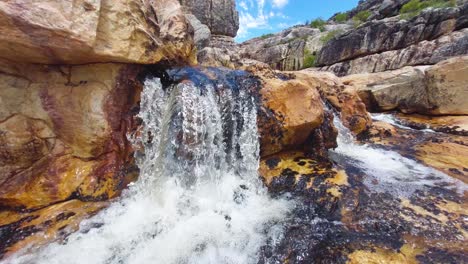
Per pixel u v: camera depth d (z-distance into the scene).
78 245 3.13
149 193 3.99
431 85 8.62
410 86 9.11
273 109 4.91
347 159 5.45
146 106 4.48
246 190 4.32
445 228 3.27
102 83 4.04
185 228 3.46
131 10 4.05
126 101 4.34
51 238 3.21
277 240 3.26
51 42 3.16
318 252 3.00
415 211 3.64
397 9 22.05
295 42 25.38
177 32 5.76
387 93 9.59
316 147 5.17
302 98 5.03
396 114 9.52
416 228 3.28
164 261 2.99
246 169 4.68
